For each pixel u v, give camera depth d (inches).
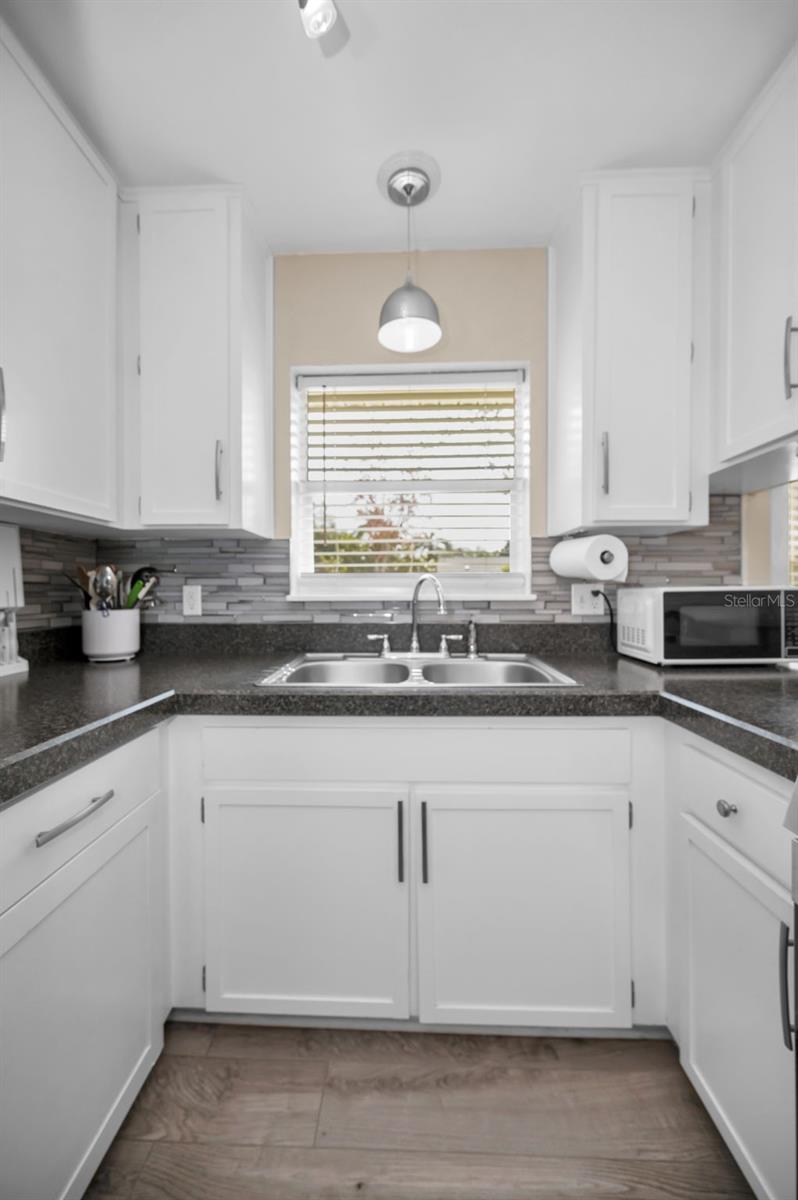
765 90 51.3
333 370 78.1
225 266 63.8
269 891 51.1
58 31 45.8
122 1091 42.6
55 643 69.4
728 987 39.8
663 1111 45.1
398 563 80.2
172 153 58.8
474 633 73.4
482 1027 52.7
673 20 45.5
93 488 58.2
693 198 62.2
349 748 50.6
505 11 44.6
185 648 76.2
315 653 75.5
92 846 38.9
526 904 50.3
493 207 67.6
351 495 81.1
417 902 50.6
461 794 50.2
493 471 79.7
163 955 50.1
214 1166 41.3
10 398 46.3
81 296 55.7
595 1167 41.1
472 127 55.6
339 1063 49.6
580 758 49.9
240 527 64.5
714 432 61.7
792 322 49.0
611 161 60.6
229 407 64.2
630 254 62.2
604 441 62.3
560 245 71.2
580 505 63.6
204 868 51.4
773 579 71.1
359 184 63.5
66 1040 35.9
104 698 46.5
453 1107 45.6
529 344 76.1
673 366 62.2
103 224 59.5
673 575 75.2
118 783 42.5
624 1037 51.8
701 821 44.1
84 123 55.1
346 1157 41.9
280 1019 53.5
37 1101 33.1
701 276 62.7
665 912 50.1
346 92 51.4
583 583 75.2
